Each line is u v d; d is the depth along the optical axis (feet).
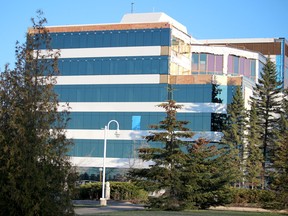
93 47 216.74
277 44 273.95
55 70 49.11
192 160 103.30
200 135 191.21
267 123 174.40
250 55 237.66
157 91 207.21
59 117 48.39
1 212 43.60
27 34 49.37
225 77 205.87
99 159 209.46
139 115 207.62
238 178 156.35
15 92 46.91
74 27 219.20
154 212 90.43
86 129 213.25
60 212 45.37
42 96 47.73
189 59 228.22
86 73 216.33
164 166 103.40
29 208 43.32
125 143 206.59
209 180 102.94
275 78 176.76
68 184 46.70
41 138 45.83
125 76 211.61
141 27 212.23
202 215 84.07
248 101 189.98
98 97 213.66
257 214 95.76
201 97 203.92
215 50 230.68
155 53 209.46
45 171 45.11
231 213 94.73
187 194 102.63
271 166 162.30
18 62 48.16
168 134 104.94
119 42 214.07
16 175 43.32
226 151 162.09
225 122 201.26
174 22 230.07
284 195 112.37
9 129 45.47
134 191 143.74
